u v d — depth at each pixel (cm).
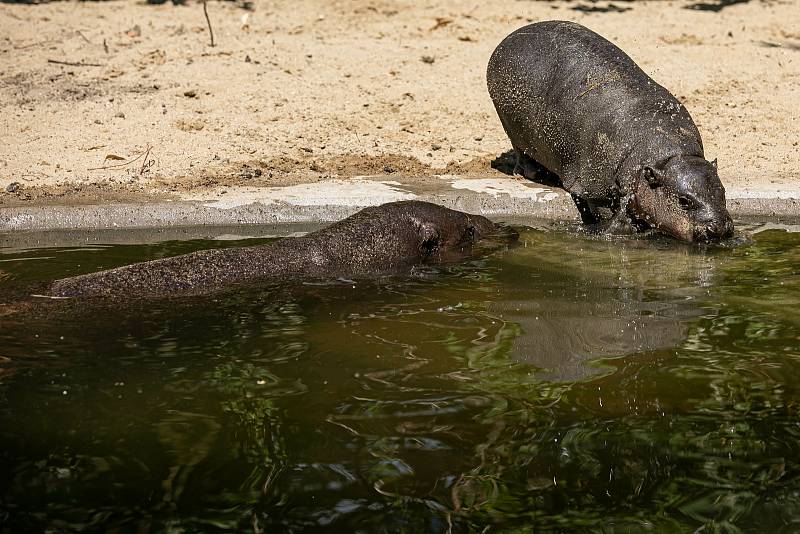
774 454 389
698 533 334
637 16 1557
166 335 527
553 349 507
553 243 766
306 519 339
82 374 469
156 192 897
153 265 618
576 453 389
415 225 710
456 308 584
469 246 737
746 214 873
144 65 1271
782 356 494
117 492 355
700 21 1537
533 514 345
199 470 372
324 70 1285
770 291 615
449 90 1239
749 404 434
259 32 1432
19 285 602
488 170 1005
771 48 1406
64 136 1042
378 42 1409
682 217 774
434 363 487
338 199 868
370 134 1097
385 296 609
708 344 513
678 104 877
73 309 562
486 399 439
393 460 381
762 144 1068
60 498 351
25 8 1501
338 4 1574
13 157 979
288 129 1098
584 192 866
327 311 576
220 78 1236
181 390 449
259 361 489
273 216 849
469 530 335
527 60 934
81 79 1214
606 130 859
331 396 442
